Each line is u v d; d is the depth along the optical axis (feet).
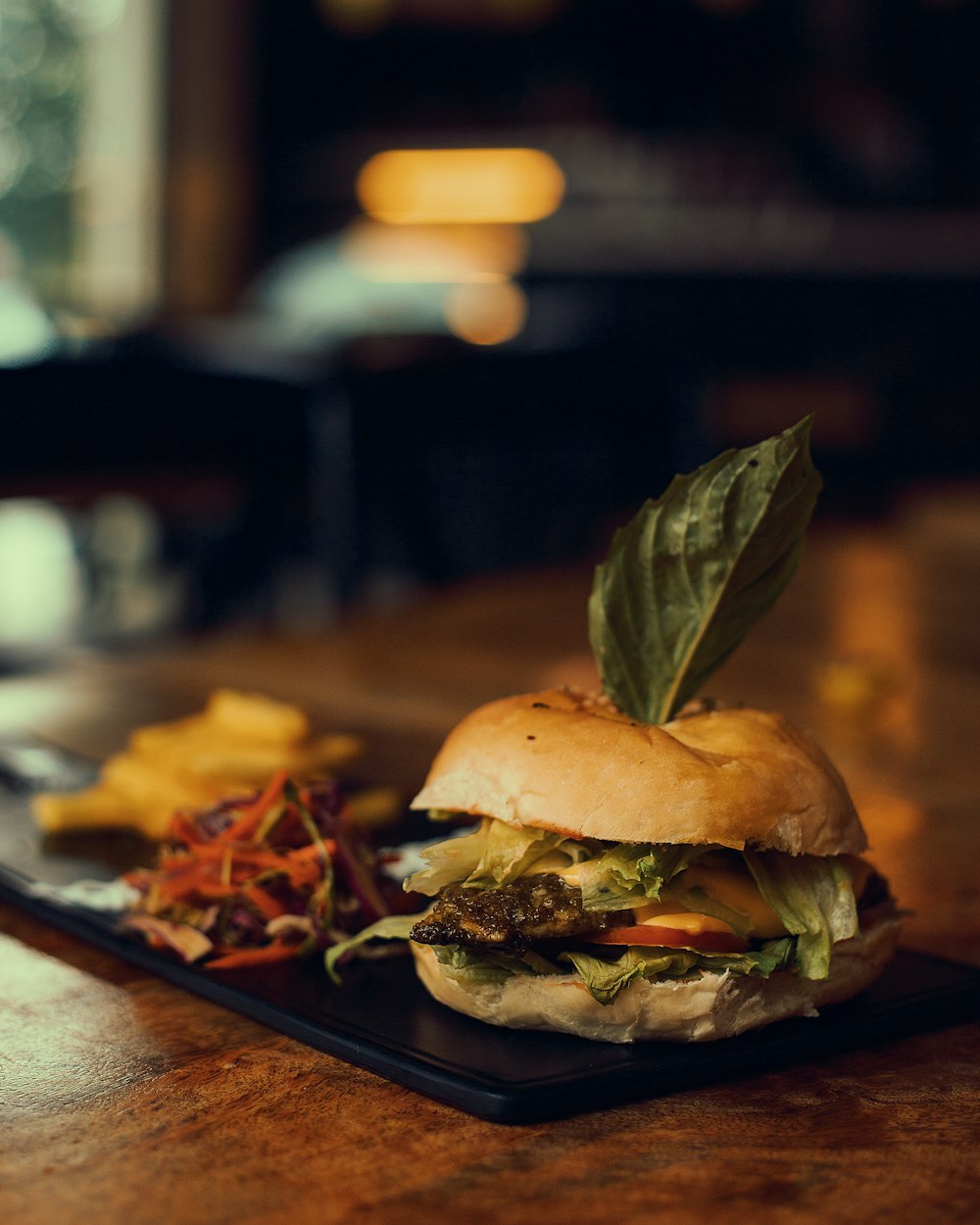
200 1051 3.14
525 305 28.86
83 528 20.21
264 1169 2.56
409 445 13.20
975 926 4.01
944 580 10.36
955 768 5.87
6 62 29.50
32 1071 3.02
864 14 28.73
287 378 12.38
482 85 31.71
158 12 30.81
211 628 13.51
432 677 7.41
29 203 30.22
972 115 28.32
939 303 26.53
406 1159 2.60
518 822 3.08
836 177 27.99
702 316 27.86
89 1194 2.47
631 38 30.04
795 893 3.13
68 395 11.18
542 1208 2.41
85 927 3.89
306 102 33.27
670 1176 2.54
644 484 15.26
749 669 7.68
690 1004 3.01
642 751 3.06
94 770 5.66
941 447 26.63
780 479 3.22
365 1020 3.21
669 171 28.60
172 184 31.53
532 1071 2.89
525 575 10.91
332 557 12.63
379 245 29.78
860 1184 2.51
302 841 3.84
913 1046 3.20
